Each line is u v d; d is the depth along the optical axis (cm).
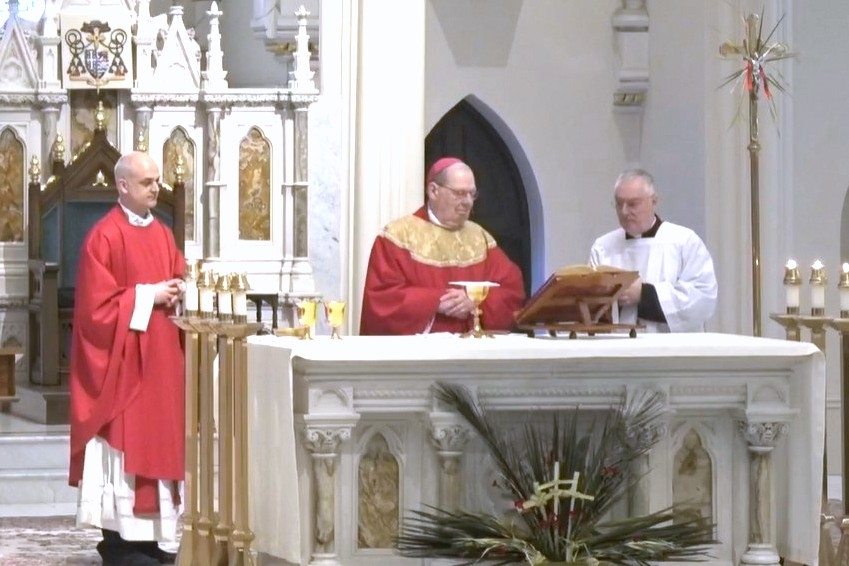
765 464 1199
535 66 2552
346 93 2061
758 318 1762
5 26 2284
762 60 1808
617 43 2547
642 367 1173
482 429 1138
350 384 1132
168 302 1467
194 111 2300
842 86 2119
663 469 1198
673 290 1419
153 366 1455
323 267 2305
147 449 1446
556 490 1124
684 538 1159
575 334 1244
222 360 1224
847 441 1275
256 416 1209
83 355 1457
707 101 2194
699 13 2248
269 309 2297
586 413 1199
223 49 2730
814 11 2109
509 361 1147
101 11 2298
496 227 2617
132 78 2295
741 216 2148
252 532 1184
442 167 1459
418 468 1176
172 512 1469
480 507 1184
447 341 1205
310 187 2295
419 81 2045
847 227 2181
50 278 2119
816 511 1201
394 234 1452
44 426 2022
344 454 1161
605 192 2564
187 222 2300
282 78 2684
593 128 2559
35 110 2278
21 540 1602
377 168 2028
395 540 1159
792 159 2106
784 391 1193
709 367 1181
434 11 2509
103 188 2220
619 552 1129
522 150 2561
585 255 2566
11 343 2258
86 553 1526
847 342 1268
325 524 1138
